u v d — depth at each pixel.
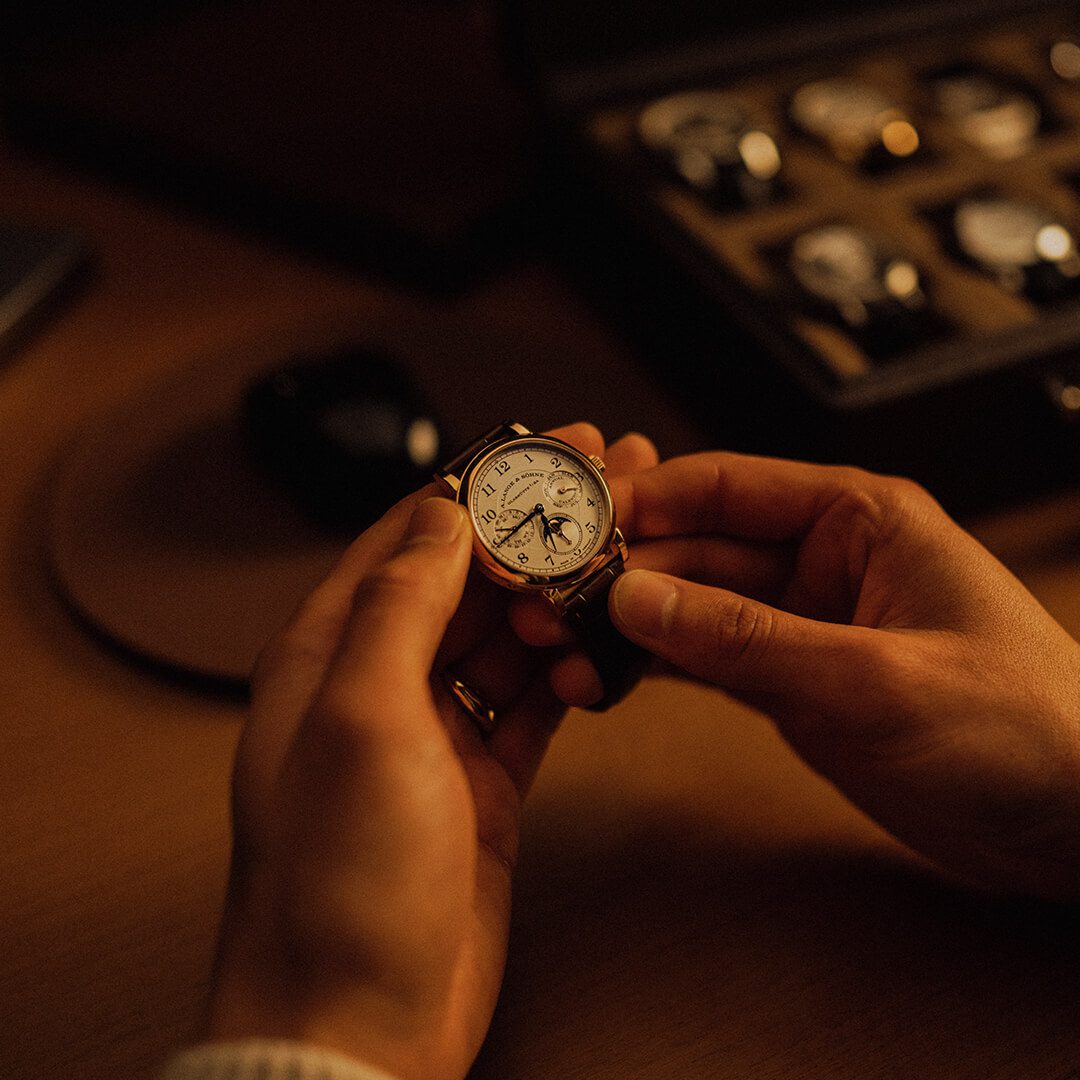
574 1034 0.28
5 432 0.39
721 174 0.42
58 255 0.43
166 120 0.47
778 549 0.36
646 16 0.44
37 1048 0.28
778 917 0.30
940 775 0.30
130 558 0.36
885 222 0.42
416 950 0.25
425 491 0.32
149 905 0.30
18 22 0.50
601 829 0.32
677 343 0.40
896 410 0.35
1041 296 0.40
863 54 0.47
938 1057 0.28
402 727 0.25
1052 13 0.49
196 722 0.33
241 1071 0.23
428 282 0.45
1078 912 0.31
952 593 0.31
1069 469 0.39
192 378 0.40
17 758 0.32
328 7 0.54
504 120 0.48
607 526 0.33
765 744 0.34
